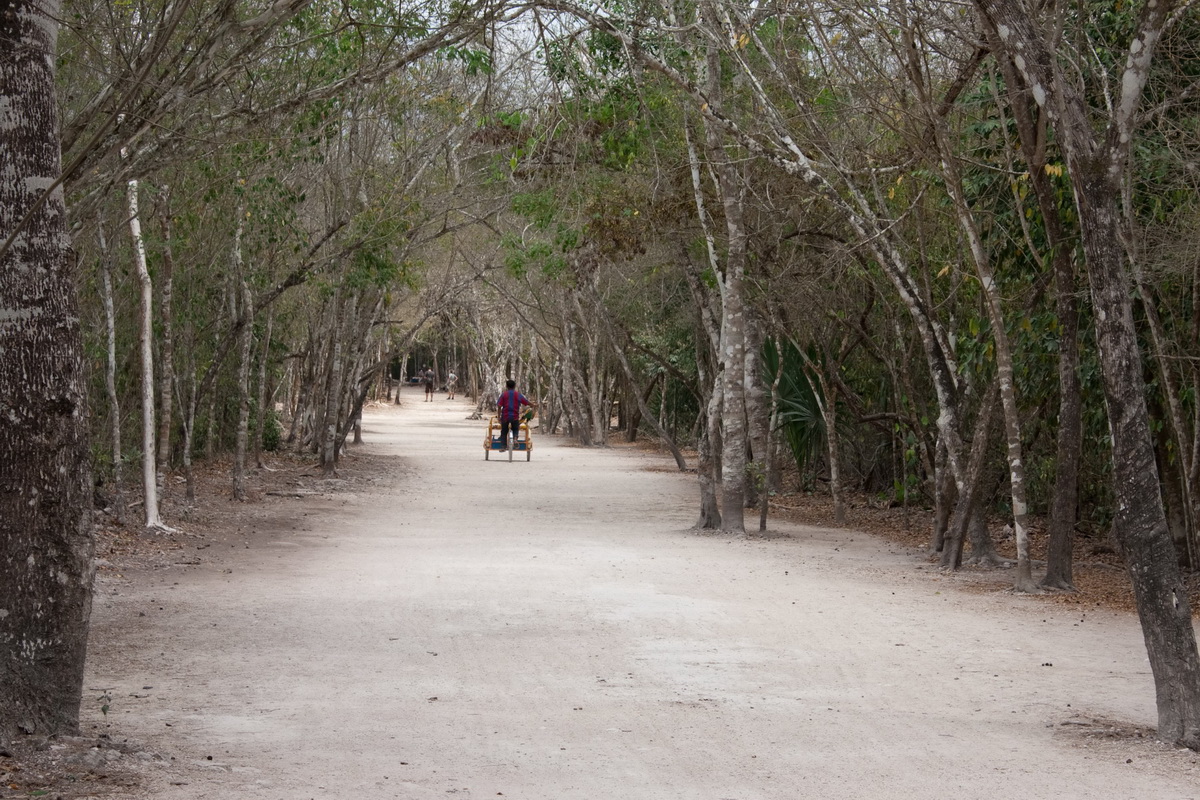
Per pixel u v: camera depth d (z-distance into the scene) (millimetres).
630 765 6500
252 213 21641
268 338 31750
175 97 8469
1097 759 6855
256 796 5723
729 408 19797
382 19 12438
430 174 26141
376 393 89750
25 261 6430
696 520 21953
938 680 9055
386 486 28562
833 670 9344
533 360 59844
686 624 11258
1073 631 11328
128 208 17844
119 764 6176
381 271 23781
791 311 21391
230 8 8727
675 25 16672
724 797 5914
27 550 6395
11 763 5984
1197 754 7027
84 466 6648
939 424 16297
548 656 9656
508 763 6500
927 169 16000
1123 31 13797
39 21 6605
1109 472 17547
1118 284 7508
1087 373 16141
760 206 18719
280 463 34375
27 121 6496
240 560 15461
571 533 19484
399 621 11164
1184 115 12984
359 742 6914
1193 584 14250
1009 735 7402
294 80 14281
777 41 16625
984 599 13250
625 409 58406
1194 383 14016
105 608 11547
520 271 24062
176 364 27562
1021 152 13852
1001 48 11016
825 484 30062
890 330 22328
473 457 40250
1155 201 13797
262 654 9555
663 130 19703
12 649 6352
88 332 21219
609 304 35250
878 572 15422
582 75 15516
